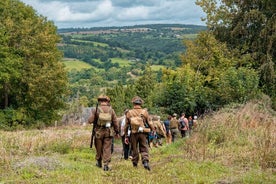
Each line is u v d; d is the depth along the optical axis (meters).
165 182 9.77
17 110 44.38
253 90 28.86
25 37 43.78
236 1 41.91
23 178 10.51
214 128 16.02
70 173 11.20
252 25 40.84
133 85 68.12
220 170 11.10
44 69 43.41
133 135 12.14
